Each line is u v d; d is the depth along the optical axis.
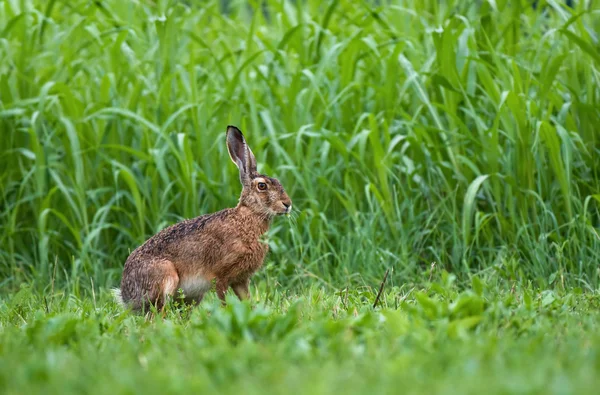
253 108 11.93
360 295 9.34
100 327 7.30
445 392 4.72
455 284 10.34
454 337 6.30
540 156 11.33
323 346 6.02
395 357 5.69
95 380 5.23
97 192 12.12
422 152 11.79
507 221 11.41
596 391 4.77
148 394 4.87
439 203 11.61
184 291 9.28
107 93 12.35
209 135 12.20
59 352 6.12
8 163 12.56
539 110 11.32
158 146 12.27
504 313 7.38
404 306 8.03
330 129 12.33
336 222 11.66
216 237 9.19
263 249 9.53
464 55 11.73
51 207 12.34
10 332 7.19
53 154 12.50
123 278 9.34
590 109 11.38
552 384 4.92
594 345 6.06
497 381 4.97
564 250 10.75
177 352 6.07
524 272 10.63
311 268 11.09
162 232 9.38
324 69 11.91
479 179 10.86
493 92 11.43
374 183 11.83
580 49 12.20
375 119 11.46
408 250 11.27
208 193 11.89
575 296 8.96
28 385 5.19
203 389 4.94
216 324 6.69
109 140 12.57
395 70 11.92
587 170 11.55
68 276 11.83
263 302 9.14
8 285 11.76
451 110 11.63
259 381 5.11
